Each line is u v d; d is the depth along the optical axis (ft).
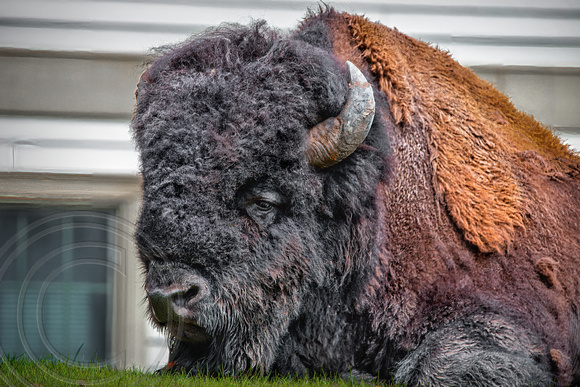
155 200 34.78
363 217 40.29
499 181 46.88
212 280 35.83
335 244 40.14
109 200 69.26
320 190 38.45
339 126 37.32
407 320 42.60
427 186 45.06
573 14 78.59
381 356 43.47
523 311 42.39
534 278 44.78
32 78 72.38
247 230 36.47
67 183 70.64
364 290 42.11
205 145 35.19
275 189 36.94
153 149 35.35
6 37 72.28
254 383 37.83
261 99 36.60
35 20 72.79
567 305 46.01
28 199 69.41
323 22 47.70
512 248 45.03
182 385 36.78
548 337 42.45
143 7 74.13
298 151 37.17
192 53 38.45
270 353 39.73
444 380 38.29
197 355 41.27
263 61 37.76
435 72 49.83
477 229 44.21
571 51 78.23
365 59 46.50
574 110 78.02
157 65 39.45
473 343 39.81
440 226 44.60
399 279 43.19
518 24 77.56
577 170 52.08
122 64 73.77
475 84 52.29
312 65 38.19
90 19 73.61
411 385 39.88
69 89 72.74
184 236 34.65
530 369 38.96
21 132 71.36
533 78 77.77
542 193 48.19
